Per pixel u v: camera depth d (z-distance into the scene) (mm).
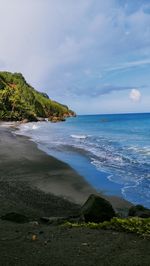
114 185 17703
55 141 42719
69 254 6004
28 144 37906
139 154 29469
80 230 7430
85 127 81625
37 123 107562
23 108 125562
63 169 22250
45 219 9258
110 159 26688
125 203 14242
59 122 117250
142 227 7086
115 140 44312
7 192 15344
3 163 24250
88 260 5707
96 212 8555
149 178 19234
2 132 57875
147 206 13812
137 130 66312
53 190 16375
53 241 6746
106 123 103750
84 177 19719
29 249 6340
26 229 7762
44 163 24531
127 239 6633
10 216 9070
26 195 15031
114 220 7602
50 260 5770
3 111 115438
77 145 37781
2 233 7453
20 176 19781
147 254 5840
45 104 179000
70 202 14141
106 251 6066
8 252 6219
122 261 5598
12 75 197125
